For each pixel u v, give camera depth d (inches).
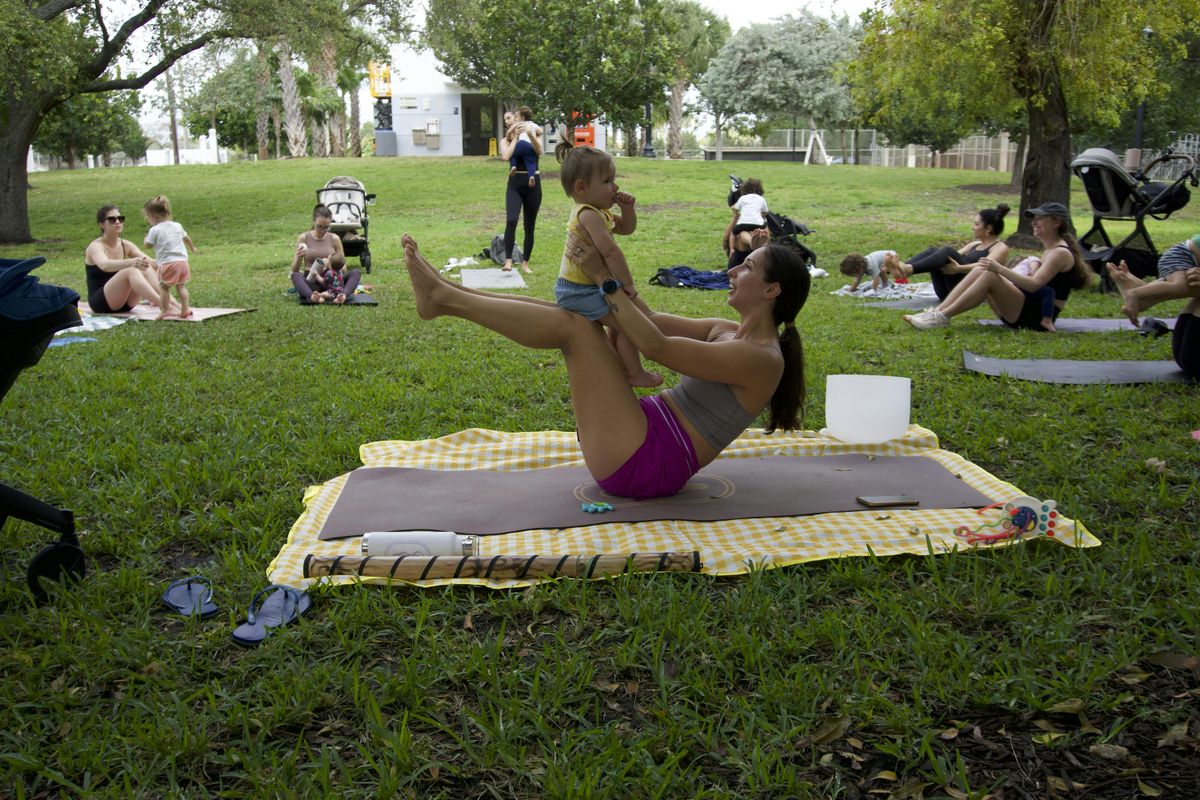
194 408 219.3
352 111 1828.2
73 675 105.2
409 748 91.4
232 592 123.7
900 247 609.6
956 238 647.8
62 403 221.3
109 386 239.6
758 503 152.6
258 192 968.3
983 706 97.8
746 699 100.0
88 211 894.4
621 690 103.0
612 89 1120.8
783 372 155.0
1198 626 111.5
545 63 1083.9
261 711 97.3
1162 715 96.3
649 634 111.6
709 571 128.8
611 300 141.3
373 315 361.7
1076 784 86.5
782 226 473.1
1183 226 748.6
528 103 1127.0
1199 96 1028.5
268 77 1654.8
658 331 143.2
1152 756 90.5
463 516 147.7
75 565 126.6
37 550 138.0
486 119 1568.7
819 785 86.8
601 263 143.3
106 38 739.4
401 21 906.1
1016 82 582.9
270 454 184.4
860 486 161.9
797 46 1590.8
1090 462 178.1
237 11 748.0
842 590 126.0
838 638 109.9
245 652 110.1
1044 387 236.4
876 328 332.2
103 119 1535.4
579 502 153.9
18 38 617.0
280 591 122.4
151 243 354.9
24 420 205.6
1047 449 186.1
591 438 150.3
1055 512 135.9
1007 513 138.0
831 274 507.2
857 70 638.5
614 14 1099.9
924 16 561.3
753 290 148.2
